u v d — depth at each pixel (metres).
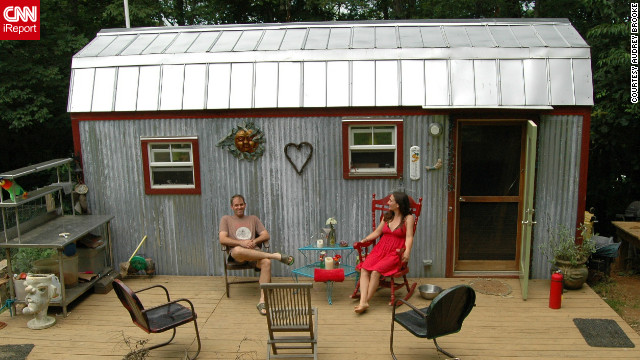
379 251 5.25
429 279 5.96
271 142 5.91
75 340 4.72
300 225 6.06
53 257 5.57
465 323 4.86
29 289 4.83
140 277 6.25
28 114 10.56
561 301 5.24
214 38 6.53
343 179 5.90
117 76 6.06
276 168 5.96
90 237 5.93
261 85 5.84
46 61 11.13
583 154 5.62
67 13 12.88
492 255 6.04
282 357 4.25
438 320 3.80
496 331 4.69
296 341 4.10
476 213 5.96
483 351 4.34
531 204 5.15
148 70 6.04
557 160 5.66
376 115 5.71
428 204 5.88
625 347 4.37
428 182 5.83
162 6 13.70
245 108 5.79
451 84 5.64
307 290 3.80
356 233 6.01
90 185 6.22
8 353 4.48
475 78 5.64
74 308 5.42
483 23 6.46
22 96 10.23
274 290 4.04
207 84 5.91
